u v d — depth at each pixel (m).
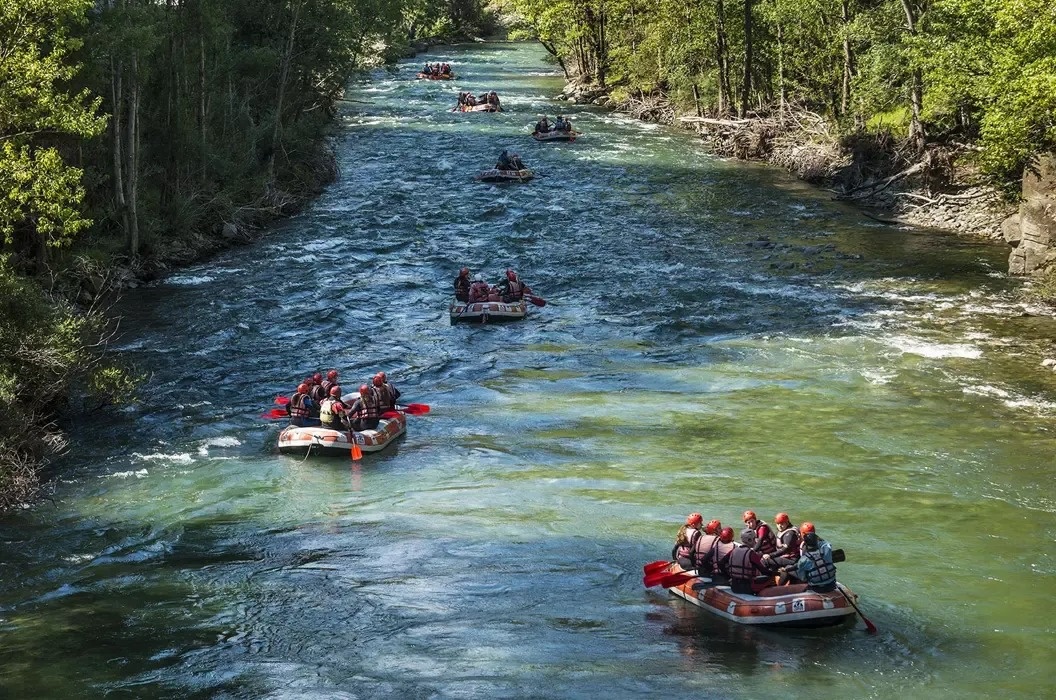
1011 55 30.70
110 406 22.27
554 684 11.84
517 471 19.02
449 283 32.19
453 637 13.07
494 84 85.62
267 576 14.98
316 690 11.74
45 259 27.59
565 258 34.78
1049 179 31.55
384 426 20.55
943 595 14.12
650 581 14.28
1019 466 18.75
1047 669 12.28
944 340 26.02
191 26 37.28
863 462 19.03
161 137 35.53
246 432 21.20
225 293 30.50
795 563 13.67
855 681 12.03
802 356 25.16
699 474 18.61
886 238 36.72
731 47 61.75
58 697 11.66
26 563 15.51
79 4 21.73
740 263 33.78
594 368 24.84
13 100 20.66
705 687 11.81
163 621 13.62
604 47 77.75
